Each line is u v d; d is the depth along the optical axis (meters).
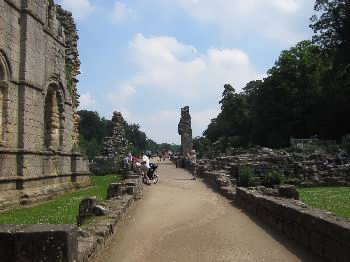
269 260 9.77
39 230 6.81
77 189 32.47
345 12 62.47
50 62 28.56
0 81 22.22
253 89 105.25
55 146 29.73
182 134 70.00
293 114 76.19
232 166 33.62
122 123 57.31
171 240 11.83
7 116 22.39
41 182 26.06
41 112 26.17
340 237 8.77
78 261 7.50
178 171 48.25
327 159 34.78
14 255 6.71
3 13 21.92
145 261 9.80
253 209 16.33
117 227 12.96
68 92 32.41
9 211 20.19
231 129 107.25
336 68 64.44
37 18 25.38
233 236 12.27
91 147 72.38
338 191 26.77
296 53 78.56
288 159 34.38
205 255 10.29
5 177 21.75
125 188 19.66
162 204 19.31
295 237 11.34
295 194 18.25
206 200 20.88
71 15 33.84
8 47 22.48
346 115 72.12
